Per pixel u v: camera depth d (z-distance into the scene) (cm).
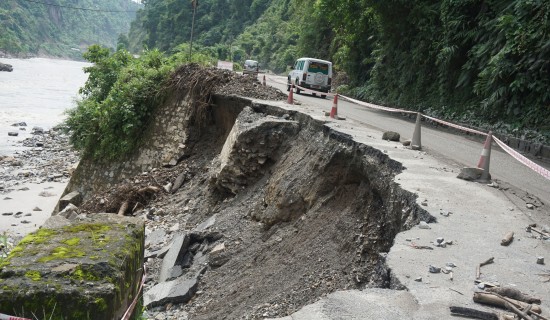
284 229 929
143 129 1734
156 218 1331
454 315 339
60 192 2014
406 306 351
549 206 652
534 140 1280
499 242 491
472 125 1565
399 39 2236
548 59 1335
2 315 263
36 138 3077
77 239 356
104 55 2267
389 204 673
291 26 6856
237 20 8838
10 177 2225
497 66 1441
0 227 1542
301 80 2378
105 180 1739
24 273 297
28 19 15812
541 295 375
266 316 668
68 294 286
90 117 1886
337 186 881
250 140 1165
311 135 1081
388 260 432
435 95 1931
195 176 1516
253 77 1766
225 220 1113
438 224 532
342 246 739
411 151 891
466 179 743
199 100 1630
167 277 950
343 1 2381
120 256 338
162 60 2045
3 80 6150
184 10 8962
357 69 2919
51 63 12319
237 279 859
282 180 1018
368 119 1530
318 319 329
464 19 1720
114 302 307
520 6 1412
